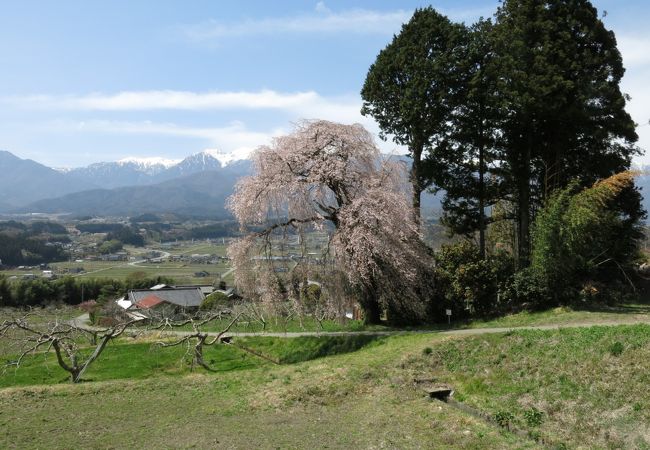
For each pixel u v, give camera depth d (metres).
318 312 28.36
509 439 12.34
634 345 15.19
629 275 28.88
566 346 16.66
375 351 21.09
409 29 29.84
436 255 28.39
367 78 31.41
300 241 25.34
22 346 31.98
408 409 14.84
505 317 24.92
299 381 18.03
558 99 25.89
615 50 28.00
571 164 29.23
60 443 13.43
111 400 17.53
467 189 31.47
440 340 19.91
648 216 29.27
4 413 16.22
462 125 29.92
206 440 13.29
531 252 26.97
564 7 27.75
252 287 25.73
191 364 25.86
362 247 23.55
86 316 64.75
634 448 11.52
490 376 16.69
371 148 26.83
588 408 13.47
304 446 12.57
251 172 26.38
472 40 29.30
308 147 25.69
